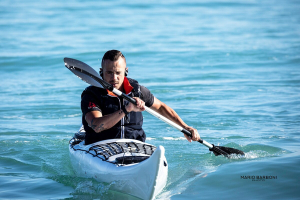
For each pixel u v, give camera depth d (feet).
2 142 58.70
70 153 48.21
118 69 40.75
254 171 43.19
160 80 100.73
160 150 34.01
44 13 223.10
